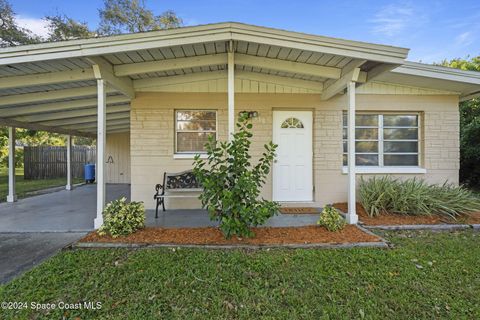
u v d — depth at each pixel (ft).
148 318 7.43
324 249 12.12
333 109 20.90
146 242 12.73
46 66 14.37
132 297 8.39
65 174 49.65
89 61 13.97
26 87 16.66
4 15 49.32
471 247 12.46
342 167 21.01
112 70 15.84
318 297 8.45
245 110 20.56
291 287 9.02
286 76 19.72
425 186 18.84
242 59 16.01
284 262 10.77
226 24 13.65
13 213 19.99
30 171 47.37
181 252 11.73
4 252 12.31
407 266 10.44
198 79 19.51
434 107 21.33
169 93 20.33
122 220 13.57
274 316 7.57
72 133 34.27
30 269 10.39
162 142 20.36
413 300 8.25
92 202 24.91
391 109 21.17
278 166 21.16
